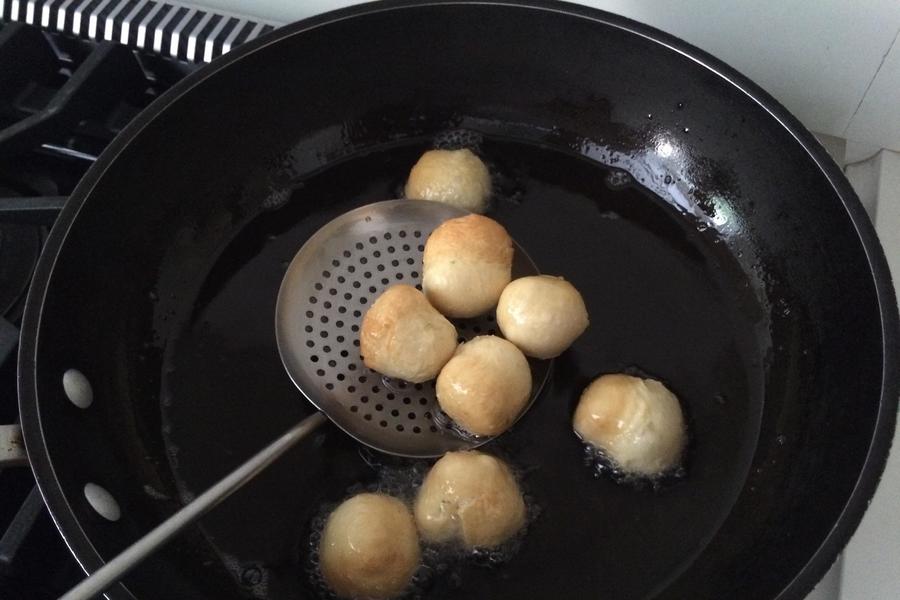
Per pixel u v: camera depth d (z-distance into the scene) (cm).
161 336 36
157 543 27
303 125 39
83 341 33
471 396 31
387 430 33
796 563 28
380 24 36
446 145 40
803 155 33
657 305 36
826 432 31
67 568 31
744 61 40
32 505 30
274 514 32
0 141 37
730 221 37
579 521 32
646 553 31
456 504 30
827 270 33
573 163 40
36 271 30
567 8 35
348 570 30
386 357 32
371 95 39
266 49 35
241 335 36
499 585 31
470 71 39
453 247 33
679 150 38
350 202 39
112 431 33
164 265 36
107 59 39
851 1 35
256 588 31
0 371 33
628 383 32
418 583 31
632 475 32
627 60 36
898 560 32
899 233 39
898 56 37
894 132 40
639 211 38
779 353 35
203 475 33
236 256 38
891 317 29
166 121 34
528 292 32
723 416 34
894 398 28
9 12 42
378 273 36
